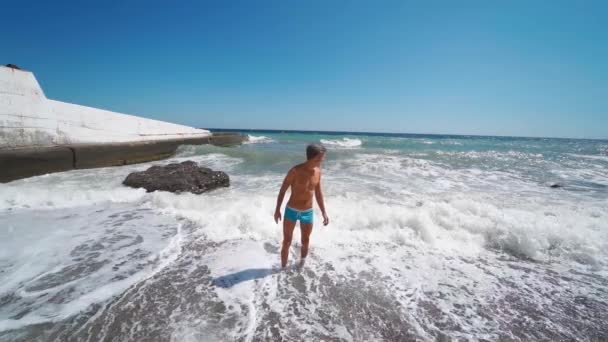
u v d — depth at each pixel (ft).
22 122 28.14
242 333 7.15
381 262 11.25
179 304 8.26
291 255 11.65
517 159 47.88
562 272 10.87
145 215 16.35
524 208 18.44
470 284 9.87
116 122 40.81
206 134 75.25
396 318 7.93
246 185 24.89
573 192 24.06
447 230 14.28
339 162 39.11
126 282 9.37
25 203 17.94
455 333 7.41
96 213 16.70
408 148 75.41
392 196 21.25
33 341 6.69
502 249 12.80
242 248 12.21
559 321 8.04
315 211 16.49
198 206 17.69
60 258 11.02
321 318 7.85
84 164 33.60
